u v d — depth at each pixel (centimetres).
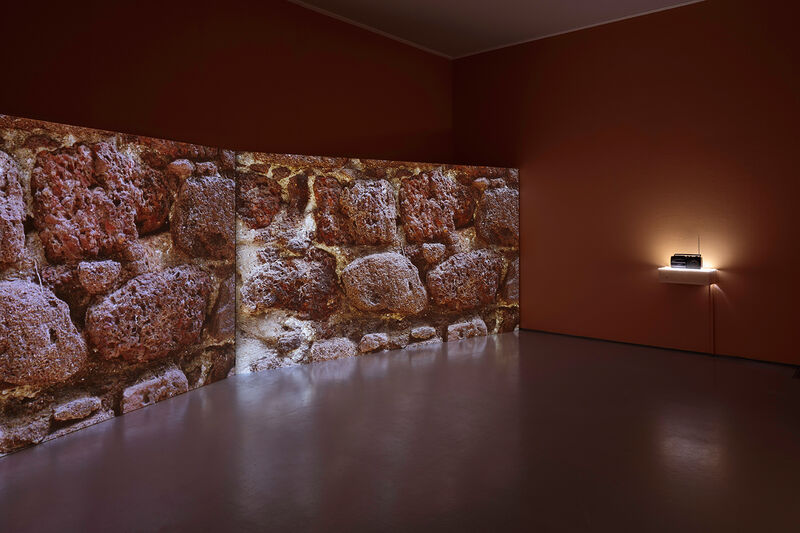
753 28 582
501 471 330
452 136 833
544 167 743
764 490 305
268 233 560
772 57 572
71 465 342
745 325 598
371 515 281
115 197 420
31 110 439
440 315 684
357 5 652
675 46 634
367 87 725
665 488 308
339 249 605
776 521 273
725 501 293
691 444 370
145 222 445
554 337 720
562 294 732
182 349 483
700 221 622
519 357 614
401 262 647
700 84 618
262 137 615
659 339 658
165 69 528
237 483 317
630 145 670
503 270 743
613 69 681
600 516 279
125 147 428
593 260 705
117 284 424
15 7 429
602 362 591
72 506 292
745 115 590
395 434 390
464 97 822
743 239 595
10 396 359
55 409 384
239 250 546
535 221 754
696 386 502
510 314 754
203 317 504
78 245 395
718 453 355
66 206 387
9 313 355
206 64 562
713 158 612
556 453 356
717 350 618
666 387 500
